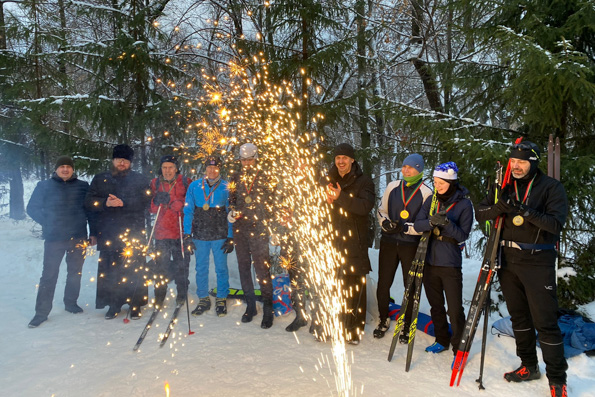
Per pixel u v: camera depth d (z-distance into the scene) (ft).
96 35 35.32
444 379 11.16
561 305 14.78
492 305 15.20
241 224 15.42
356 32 22.85
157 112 24.56
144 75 24.98
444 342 12.81
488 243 11.14
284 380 11.10
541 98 14.46
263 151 19.30
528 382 10.85
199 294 16.35
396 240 13.66
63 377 11.44
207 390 10.68
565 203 10.13
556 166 11.89
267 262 15.21
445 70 19.66
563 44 13.83
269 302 15.17
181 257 16.87
